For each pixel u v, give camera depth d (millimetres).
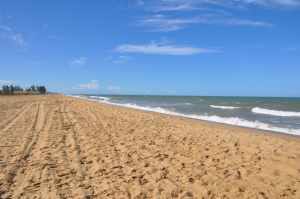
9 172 6832
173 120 18391
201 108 36438
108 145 9984
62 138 11117
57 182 6230
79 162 7785
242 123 18516
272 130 15227
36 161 7797
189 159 8219
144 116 20531
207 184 6211
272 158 8328
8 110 23062
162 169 7250
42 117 18250
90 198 5414
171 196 5559
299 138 12242
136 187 5996
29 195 5516
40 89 109062
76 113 21516
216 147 9836
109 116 19844
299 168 7320
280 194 5684
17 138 10945
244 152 9094
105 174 6812
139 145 10062
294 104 48188
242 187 6043
